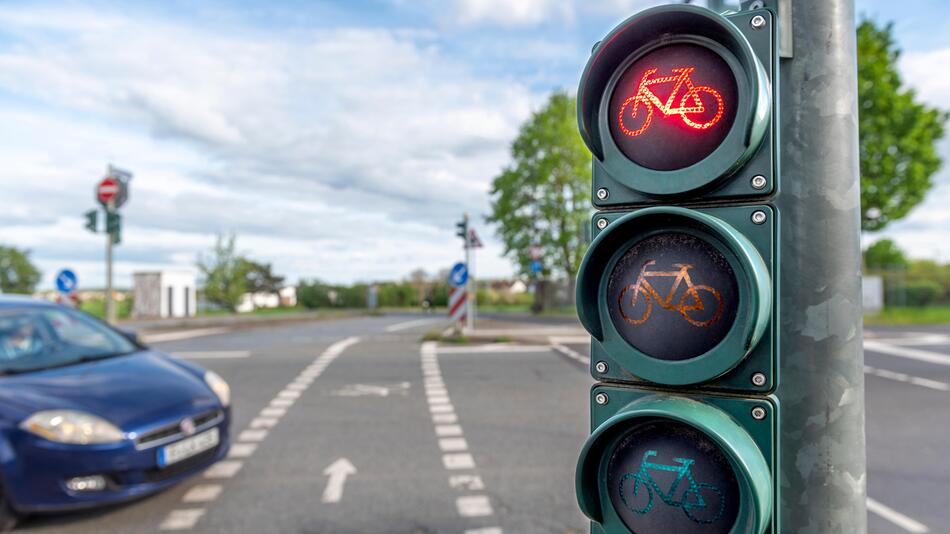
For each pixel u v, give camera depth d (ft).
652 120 3.66
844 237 3.76
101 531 14.08
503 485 17.20
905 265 98.53
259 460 19.67
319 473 18.31
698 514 3.38
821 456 3.69
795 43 3.87
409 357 45.47
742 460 3.19
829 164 3.77
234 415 26.35
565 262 108.06
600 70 3.80
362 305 198.59
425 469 18.69
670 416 3.38
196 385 16.97
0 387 14.71
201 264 138.62
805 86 3.84
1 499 13.98
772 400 3.41
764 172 3.50
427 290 198.18
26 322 17.30
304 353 48.57
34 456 13.87
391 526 14.44
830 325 3.72
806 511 3.69
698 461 3.41
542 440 21.97
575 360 43.09
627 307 3.68
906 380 34.94
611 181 3.85
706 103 3.52
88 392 15.12
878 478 17.90
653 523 3.51
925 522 14.61
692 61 3.59
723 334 3.41
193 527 14.34
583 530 14.19
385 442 21.80
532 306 120.47
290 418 25.68
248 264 141.08
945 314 86.69
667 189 3.58
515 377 35.81
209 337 66.90
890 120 80.02
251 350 51.29
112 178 54.90
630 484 3.59
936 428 23.77
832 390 3.70
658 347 3.57
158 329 80.53
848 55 3.86
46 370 15.84
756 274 3.27
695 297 3.47
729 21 3.42
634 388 3.76
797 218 3.79
